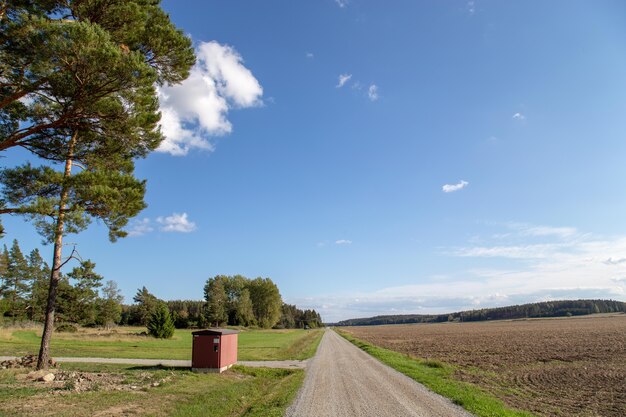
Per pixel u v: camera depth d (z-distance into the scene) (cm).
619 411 1268
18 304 6962
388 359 2838
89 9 1476
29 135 1614
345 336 7744
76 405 1089
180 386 1528
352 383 1770
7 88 1477
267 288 12862
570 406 1345
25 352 2753
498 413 1125
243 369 2278
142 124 1552
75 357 2672
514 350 3753
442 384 1673
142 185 1667
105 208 1594
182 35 1720
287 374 2222
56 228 1373
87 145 1811
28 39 1286
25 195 1566
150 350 3397
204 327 9844
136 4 1516
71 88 1348
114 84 1373
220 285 10438
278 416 1136
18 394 1181
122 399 1205
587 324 9669
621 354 3159
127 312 10606
